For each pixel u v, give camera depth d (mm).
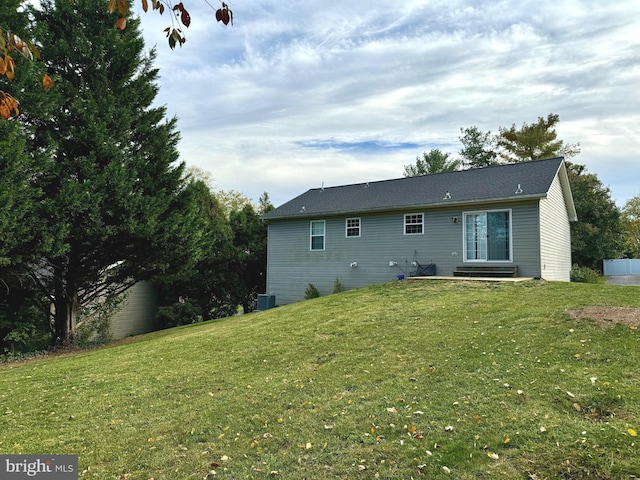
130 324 18547
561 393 4379
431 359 5926
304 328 8812
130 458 3871
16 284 12172
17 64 9938
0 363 10570
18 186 9656
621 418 3779
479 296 10203
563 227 17781
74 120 11922
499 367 5312
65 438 4398
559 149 33719
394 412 4340
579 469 3094
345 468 3430
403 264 15641
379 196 17281
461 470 3230
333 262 17359
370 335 7629
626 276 26344
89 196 10922
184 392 5637
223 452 3871
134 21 13336
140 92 13414
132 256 13062
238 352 7523
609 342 5781
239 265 20500
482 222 14117
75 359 9102
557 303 8484
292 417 4492
